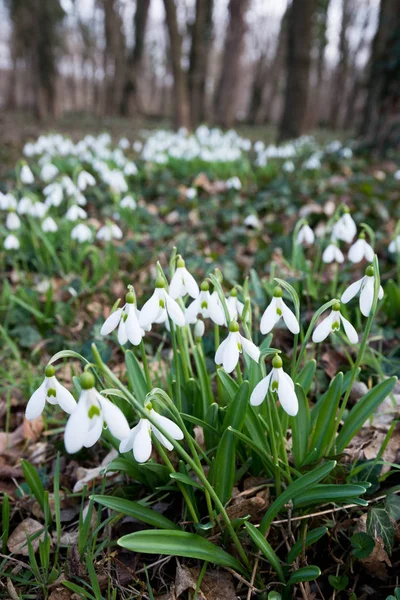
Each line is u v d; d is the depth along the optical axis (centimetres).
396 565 32
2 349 63
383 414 45
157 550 28
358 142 196
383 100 170
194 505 34
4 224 103
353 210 102
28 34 459
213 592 31
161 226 100
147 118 545
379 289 30
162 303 28
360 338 52
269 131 455
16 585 33
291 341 57
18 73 720
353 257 40
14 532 37
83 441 21
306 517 32
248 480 36
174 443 26
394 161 155
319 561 34
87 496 39
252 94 582
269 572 32
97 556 34
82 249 82
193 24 362
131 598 31
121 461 35
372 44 209
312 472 29
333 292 58
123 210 101
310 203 112
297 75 243
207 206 115
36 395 24
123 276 76
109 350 54
